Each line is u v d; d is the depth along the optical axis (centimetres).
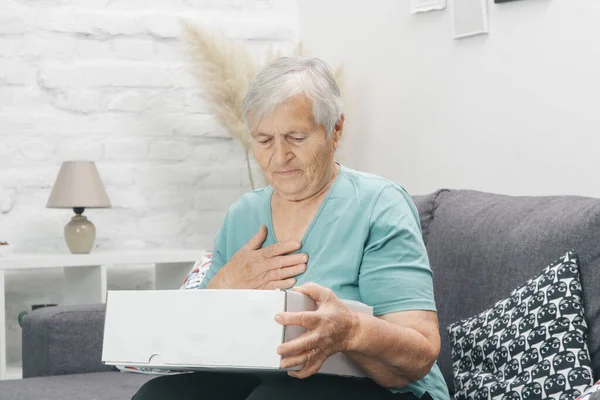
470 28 314
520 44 293
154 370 172
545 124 284
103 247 418
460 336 217
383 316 170
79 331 284
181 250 415
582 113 268
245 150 416
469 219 238
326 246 179
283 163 174
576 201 215
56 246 412
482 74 312
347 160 399
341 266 176
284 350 141
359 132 391
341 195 183
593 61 264
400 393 168
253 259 185
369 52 382
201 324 149
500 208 234
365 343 152
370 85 382
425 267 173
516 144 297
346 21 401
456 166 328
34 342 286
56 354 281
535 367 193
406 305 168
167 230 427
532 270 210
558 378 188
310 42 435
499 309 210
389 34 367
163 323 153
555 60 278
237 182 435
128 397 238
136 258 387
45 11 410
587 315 195
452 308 231
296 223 186
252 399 153
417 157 352
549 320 196
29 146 408
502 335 204
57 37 412
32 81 409
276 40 442
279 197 192
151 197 425
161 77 425
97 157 417
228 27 435
